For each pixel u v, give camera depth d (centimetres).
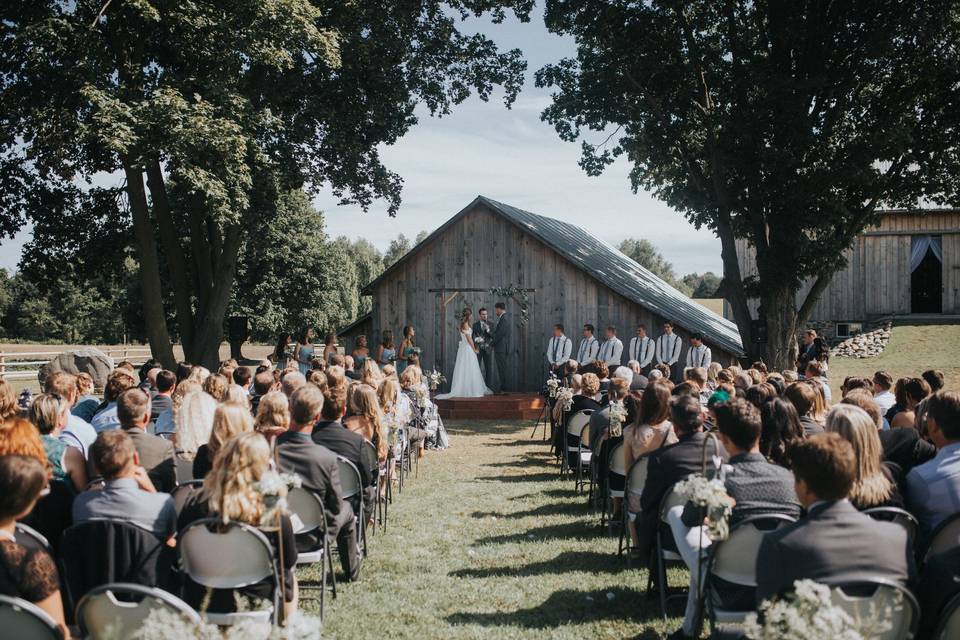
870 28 1769
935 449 531
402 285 2227
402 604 548
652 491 500
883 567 293
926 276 3183
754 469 418
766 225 1931
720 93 1909
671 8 1889
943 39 1767
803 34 1789
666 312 1967
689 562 452
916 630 295
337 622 512
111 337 7612
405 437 986
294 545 416
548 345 2127
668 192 2306
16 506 292
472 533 759
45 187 2059
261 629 268
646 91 1950
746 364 2034
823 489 302
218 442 445
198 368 828
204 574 387
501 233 2164
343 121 2008
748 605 393
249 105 1675
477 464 1185
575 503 895
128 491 377
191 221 2044
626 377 917
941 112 1916
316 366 1068
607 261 2336
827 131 1838
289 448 507
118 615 297
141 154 1591
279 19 1661
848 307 3167
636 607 539
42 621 269
